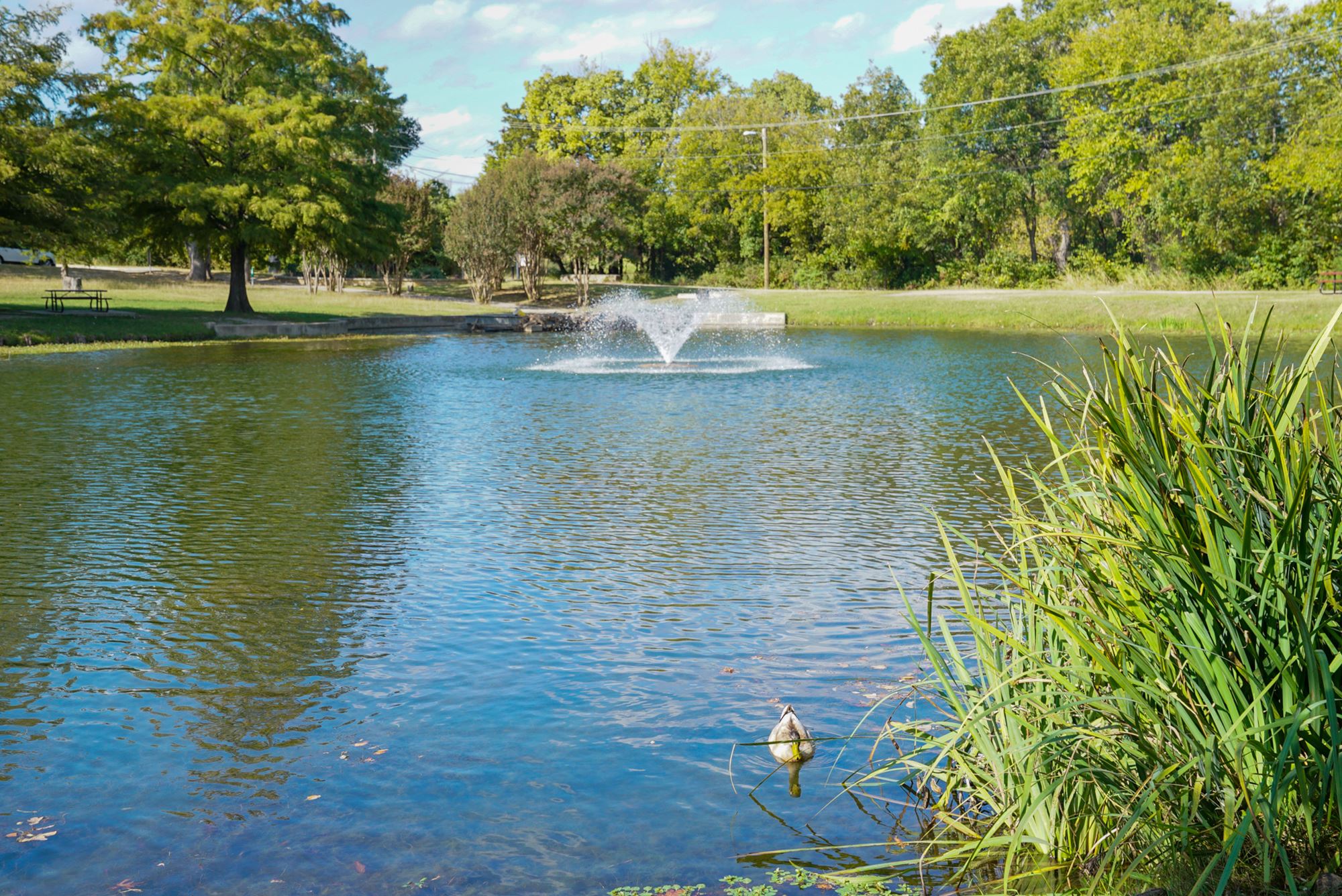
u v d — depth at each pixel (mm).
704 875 3842
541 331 39156
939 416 16078
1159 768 3521
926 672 5758
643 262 76562
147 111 36469
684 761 4789
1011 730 3951
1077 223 57625
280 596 7375
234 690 5699
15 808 4395
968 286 55969
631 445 13688
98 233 34062
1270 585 3461
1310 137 42031
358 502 10383
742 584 7590
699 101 73000
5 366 23750
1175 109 47406
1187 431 3525
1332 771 3211
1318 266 42188
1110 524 3955
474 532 9188
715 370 23453
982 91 55688
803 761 4773
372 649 6312
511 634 6570
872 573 7820
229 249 40562
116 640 6480
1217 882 3490
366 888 3758
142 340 30812
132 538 8914
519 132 87000
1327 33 43000
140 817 4309
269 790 4535
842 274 61688
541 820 4254
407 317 38906
